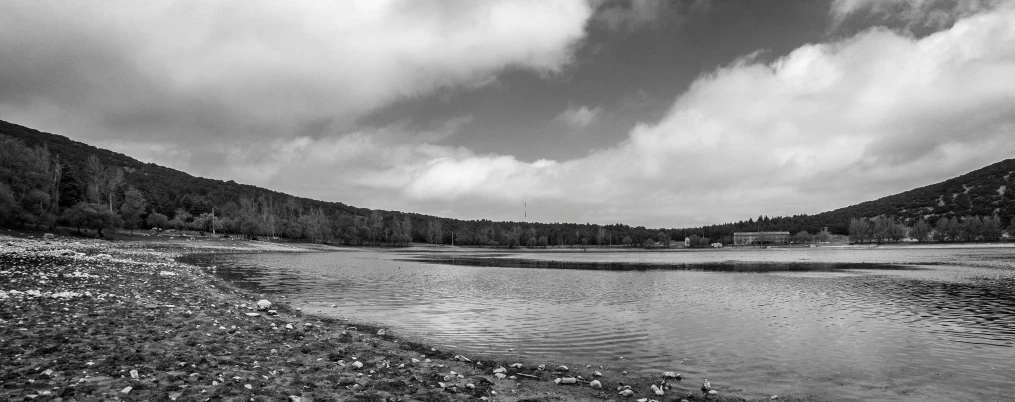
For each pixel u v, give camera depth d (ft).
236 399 35.78
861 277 192.34
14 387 34.45
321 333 70.13
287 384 41.37
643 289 148.87
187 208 608.60
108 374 39.32
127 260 185.57
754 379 52.03
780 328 81.92
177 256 284.00
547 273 222.28
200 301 93.35
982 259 330.95
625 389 46.09
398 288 145.18
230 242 469.16
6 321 57.57
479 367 54.13
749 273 221.25
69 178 403.95
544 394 44.52
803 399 45.73
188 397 35.24
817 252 594.65
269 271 200.85
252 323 73.20
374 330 76.23
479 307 105.91
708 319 90.79
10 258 150.51
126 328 59.41
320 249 550.77
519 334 75.51
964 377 53.36
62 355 44.32
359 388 41.86
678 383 50.08
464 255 507.30
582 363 57.77
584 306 108.68
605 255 535.19
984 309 104.42
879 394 47.47
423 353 60.39
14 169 320.29
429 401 40.01
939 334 77.20
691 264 314.35
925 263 288.51
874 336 75.20
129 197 409.69
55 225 336.49
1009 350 65.92
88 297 82.43
